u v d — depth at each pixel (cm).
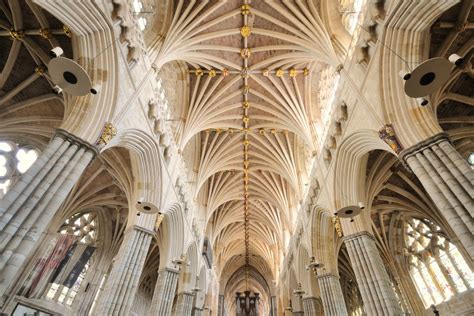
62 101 1267
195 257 2347
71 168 812
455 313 1650
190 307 2162
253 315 4481
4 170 1502
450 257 1748
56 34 1113
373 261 1186
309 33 1558
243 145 2444
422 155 845
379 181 1555
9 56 1166
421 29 943
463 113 1335
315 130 1894
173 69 1934
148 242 1360
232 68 1911
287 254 2934
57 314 1683
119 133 1091
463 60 1109
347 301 2862
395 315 1036
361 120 1158
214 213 3284
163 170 1523
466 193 710
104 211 2125
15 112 1355
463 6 984
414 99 934
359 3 1363
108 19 1009
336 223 1399
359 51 1162
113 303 1112
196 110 1975
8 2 1077
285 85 1978
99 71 1005
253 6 1627
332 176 1494
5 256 604
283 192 2781
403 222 2112
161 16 1566
